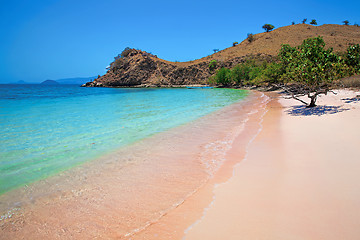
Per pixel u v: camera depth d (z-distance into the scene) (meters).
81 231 3.29
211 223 3.30
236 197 4.02
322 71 11.62
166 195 4.26
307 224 3.10
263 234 2.97
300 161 5.46
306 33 104.88
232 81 73.50
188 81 94.06
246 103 21.77
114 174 5.31
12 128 10.61
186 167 5.63
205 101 24.86
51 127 10.78
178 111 16.42
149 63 100.12
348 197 3.70
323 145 6.44
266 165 5.44
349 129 7.76
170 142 7.95
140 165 5.84
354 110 11.14
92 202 4.09
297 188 4.15
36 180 5.06
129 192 4.43
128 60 104.12
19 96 37.88
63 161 6.24
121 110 17.45
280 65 37.31
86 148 7.40
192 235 3.06
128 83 97.75
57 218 3.63
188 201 4.00
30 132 9.75
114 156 6.59
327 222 3.11
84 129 10.31
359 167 4.78
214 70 92.62
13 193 4.48
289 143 7.04
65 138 8.70
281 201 3.76
